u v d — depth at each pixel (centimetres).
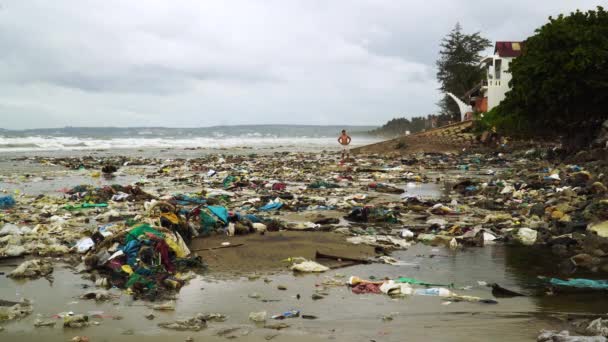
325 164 3044
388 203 1528
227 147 5925
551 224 1123
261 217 1237
